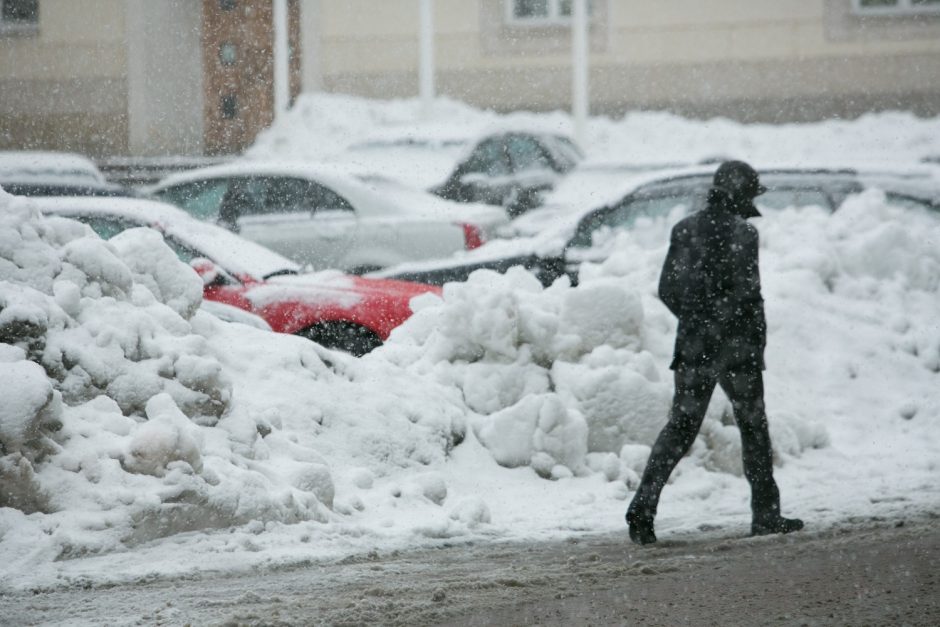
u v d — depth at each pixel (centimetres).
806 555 1789
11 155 4878
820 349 3167
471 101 8181
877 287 3397
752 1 7944
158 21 8131
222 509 1925
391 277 3725
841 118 7931
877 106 7900
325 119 7756
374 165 6231
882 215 3638
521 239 3831
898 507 2220
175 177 4528
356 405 2422
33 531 1791
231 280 3206
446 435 2473
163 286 2422
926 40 7838
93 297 2211
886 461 2697
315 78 8262
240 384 2367
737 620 1399
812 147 7206
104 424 1986
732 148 7344
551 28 8081
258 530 1941
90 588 1661
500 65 8138
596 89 8131
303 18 8231
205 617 1464
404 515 2167
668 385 2611
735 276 1992
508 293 2673
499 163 6172
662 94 8069
